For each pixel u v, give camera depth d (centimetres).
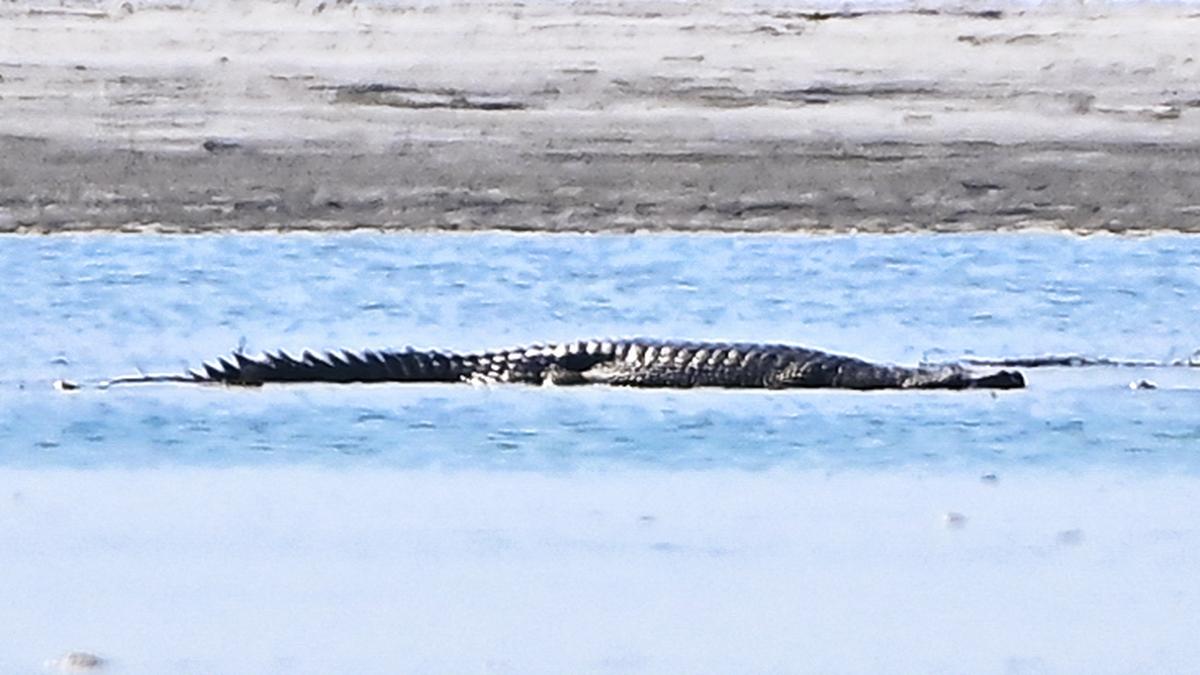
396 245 7581
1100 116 9156
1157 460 4072
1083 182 8519
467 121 8906
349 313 6141
